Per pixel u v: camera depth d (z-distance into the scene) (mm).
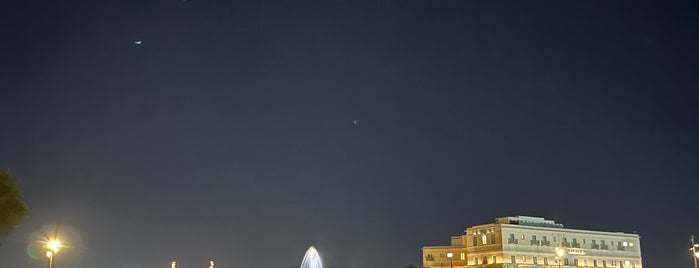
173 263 188500
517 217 191500
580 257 191500
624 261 199750
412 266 196000
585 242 194250
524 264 181875
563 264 187500
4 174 86750
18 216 86938
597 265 194000
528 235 185625
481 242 186875
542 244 186625
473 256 187875
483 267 184125
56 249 101875
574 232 193250
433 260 194750
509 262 180000
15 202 86938
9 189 86438
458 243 197375
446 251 194250
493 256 182375
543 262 185000
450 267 191875
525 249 183625
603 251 196625
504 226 182750
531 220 193375
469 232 190875
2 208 85188
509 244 181750
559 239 189875
